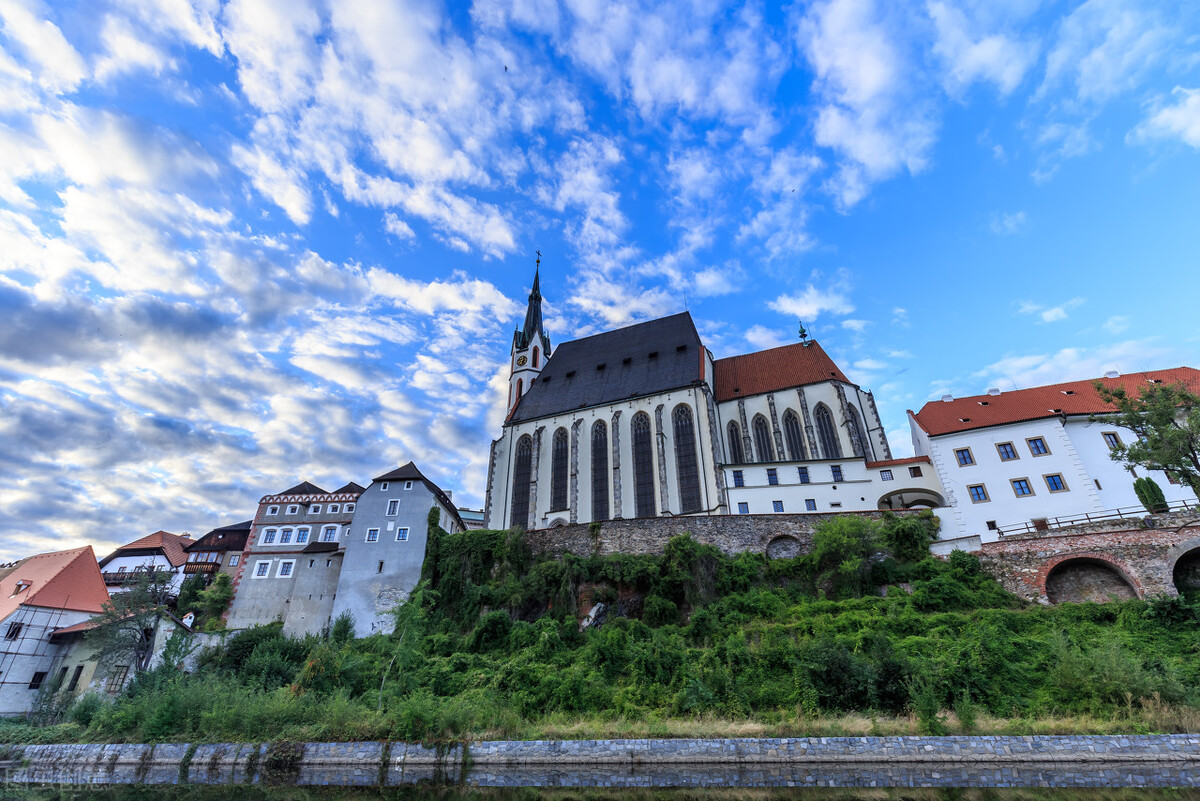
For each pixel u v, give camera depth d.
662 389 78.38
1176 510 42.72
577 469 77.00
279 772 32.50
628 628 42.66
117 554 83.88
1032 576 40.44
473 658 43.16
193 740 36.12
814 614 42.06
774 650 35.06
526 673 38.75
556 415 82.75
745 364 85.25
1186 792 22.81
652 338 91.31
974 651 31.55
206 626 59.09
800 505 61.75
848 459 62.19
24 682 52.50
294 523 66.19
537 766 29.80
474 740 31.84
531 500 76.94
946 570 42.81
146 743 36.78
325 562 62.50
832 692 30.83
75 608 57.94
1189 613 33.34
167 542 87.00
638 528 53.69
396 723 34.00
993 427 53.50
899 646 34.81
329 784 30.73
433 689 39.53
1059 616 36.34
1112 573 38.91
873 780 25.92
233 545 82.88
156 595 56.12
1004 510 50.44
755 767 27.39
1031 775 24.83
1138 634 33.28
